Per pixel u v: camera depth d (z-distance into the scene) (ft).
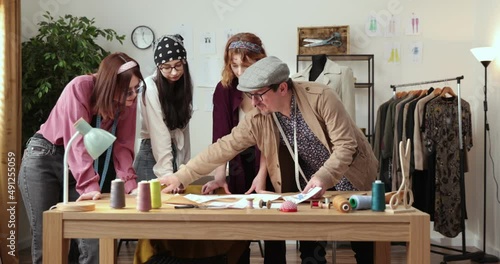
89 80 7.61
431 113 14.92
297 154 7.93
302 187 8.63
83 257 7.72
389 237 6.08
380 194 6.32
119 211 6.27
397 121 15.43
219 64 17.54
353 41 17.31
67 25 16.84
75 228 6.22
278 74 7.09
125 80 7.34
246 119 8.07
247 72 7.22
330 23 17.35
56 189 7.89
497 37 15.20
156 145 9.32
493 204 15.76
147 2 17.61
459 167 14.96
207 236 6.14
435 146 14.94
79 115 7.36
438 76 17.20
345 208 6.20
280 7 17.46
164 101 9.38
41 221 7.75
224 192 8.91
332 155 7.33
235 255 8.32
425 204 15.14
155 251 7.75
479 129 16.83
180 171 8.05
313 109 7.51
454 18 17.13
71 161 7.34
